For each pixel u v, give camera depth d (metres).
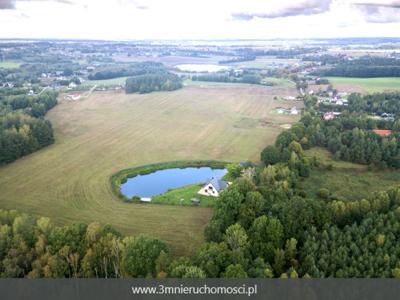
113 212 79.06
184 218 76.44
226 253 52.53
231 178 96.88
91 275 52.12
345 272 49.62
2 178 96.19
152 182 99.12
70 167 105.00
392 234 55.56
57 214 77.94
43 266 52.84
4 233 56.78
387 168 100.38
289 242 55.25
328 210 63.22
